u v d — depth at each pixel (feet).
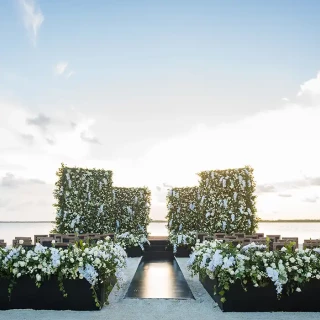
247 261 20.11
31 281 20.61
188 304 21.89
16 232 117.50
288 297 20.04
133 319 18.88
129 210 55.52
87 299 20.51
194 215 54.90
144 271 35.63
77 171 44.27
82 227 43.11
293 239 33.12
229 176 43.01
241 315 19.36
